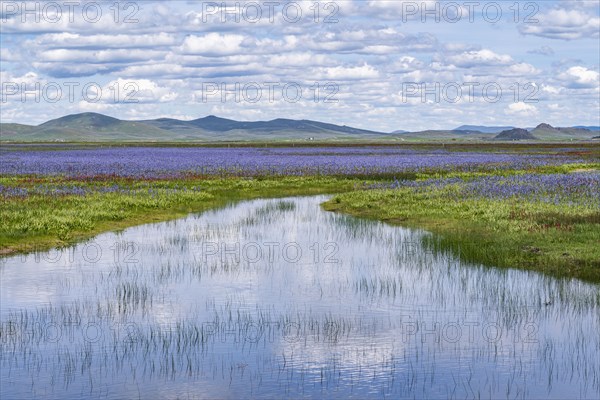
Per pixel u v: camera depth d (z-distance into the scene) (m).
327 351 12.71
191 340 13.30
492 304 15.78
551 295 16.45
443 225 27.58
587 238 22.36
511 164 63.53
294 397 10.63
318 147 133.62
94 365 11.97
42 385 11.09
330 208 35.47
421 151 106.38
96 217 29.03
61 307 15.66
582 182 37.44
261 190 45.75
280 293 17.03
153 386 11.07
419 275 18.91
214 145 165.75
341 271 19.53
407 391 10.88
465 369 11.81
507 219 26.83
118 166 58.16
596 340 13.21
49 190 38.09
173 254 22.28
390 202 34.72
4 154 86.88
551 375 11.50
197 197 38.72
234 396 10.64
